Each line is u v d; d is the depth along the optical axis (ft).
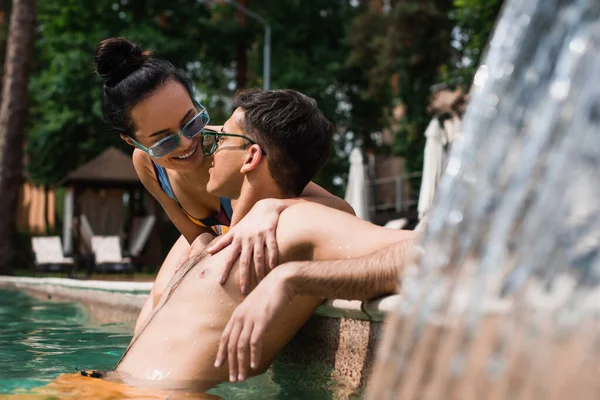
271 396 6.84
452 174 4.04
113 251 42.86
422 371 3.76
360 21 68.95
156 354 7.38
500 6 50.98
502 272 3.54
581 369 3.02
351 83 77.41
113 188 46.14
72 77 62.44
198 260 7.95
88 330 13.76
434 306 3.84
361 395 6.77
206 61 73.41
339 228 7.09
